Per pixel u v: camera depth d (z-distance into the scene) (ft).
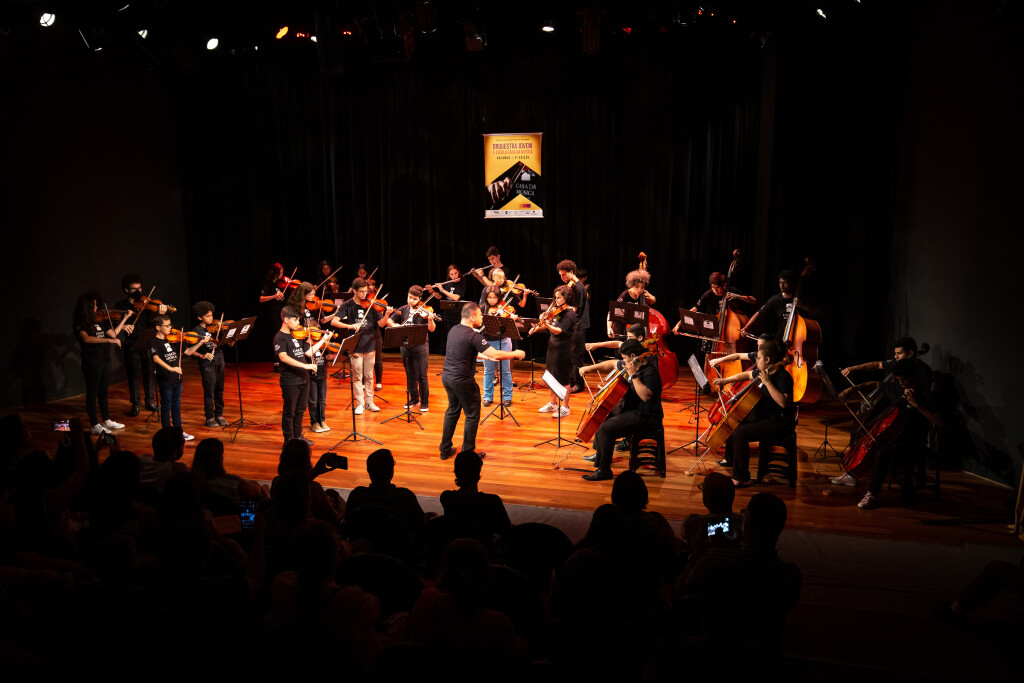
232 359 35.42
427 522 12.07
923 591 13.42
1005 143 18.75
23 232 26.89
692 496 18.24
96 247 30.01
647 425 19.07
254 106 34.19
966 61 20.71
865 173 26.99
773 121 27.94
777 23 26.35
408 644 7.63
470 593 7.86
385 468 12.77
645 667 9.07
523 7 28.43
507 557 11.82
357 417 25.70
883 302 27.07
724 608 8.09
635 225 32.55
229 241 35.17
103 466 11.16
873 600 13.10
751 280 31.73
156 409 26.76
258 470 20.27
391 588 10.14
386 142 33.96
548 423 24.88
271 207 34.94
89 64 29.35
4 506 10.12
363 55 33.32
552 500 18.01
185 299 35.47
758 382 18.58
